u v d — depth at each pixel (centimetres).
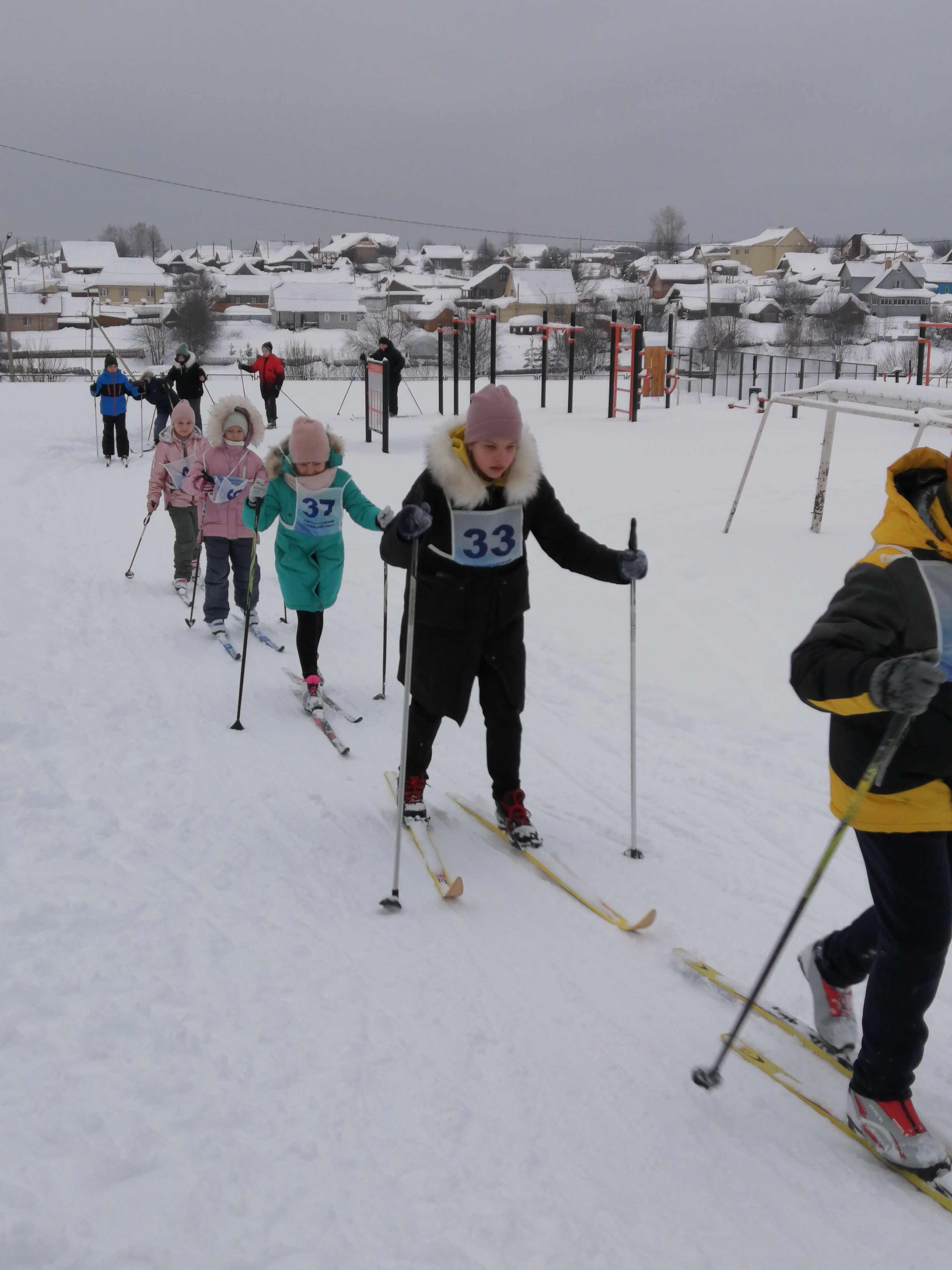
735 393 2550
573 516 959
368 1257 189
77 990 269
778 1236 202
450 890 330
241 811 404
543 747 492
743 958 305
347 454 1478
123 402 1487
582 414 2039
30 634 647
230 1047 249
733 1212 208
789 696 535
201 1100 228
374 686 584
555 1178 214
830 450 828
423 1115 230
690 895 346
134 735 485
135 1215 193
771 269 11375
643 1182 215
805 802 426
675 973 298
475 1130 227
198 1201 198
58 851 353
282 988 279
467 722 528
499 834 394
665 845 386
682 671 579
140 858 354
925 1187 214
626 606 694
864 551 782
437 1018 269
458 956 304
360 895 342
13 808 385
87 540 991
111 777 429
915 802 206
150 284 8644
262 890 340
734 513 859
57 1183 198
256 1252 187
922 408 716
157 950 293
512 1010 276
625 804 425
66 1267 179
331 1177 209
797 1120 237
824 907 338
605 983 292
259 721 520
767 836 395
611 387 1938
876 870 214
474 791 436
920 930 209
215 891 335
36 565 860
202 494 659
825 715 512
